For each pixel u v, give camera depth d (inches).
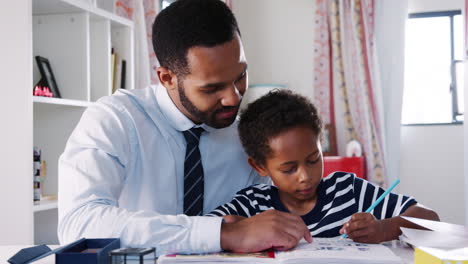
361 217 35.8
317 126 41.4
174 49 38.0
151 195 44.6
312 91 171.8
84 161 36.8
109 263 25.4
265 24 175.9
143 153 43.8
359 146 154.5
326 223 42.4
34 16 83.9
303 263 28.4
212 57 36.6
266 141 40.4
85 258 26.2
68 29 82.9
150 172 44.3
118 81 94.7
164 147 45.3
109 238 30.6
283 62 174.4
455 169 157.8
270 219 32.0
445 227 31.4
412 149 161.0
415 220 33.0
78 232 32.8
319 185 44.3
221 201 48.2
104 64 89.4
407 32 161.6
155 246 31.4
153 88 47.9
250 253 31.1
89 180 35.8
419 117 161.8
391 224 36.3
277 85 158.1
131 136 43.1
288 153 39.4
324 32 165.8
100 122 40.3
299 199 43.4
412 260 31.3
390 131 159.0
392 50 159.3
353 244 34.3
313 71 166.2
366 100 157.6
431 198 159.5
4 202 68.5
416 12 161.3
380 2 159.9
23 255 29.0
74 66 82.7
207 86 37.6
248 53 177.2
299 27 173.2
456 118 158.7
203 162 46.9
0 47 68.6
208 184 47.4
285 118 39.7
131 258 25.1
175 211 45.9
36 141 83.3
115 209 33.0
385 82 160.1
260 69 176.4
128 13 106.3
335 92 164.9
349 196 43.3
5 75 68.5
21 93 68.0
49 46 83.5
